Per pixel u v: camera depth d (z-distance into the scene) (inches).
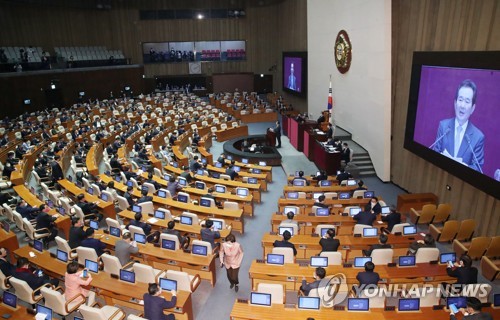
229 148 904.3
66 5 1445.6
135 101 1475.1
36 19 1376.7
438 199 553.9
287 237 368.2
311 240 405.4
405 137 616.1
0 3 1261.1
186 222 458.0
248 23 1670.8
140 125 1095.6
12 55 1262.3
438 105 518.6
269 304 288.4
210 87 1731.1
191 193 578.6
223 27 1668.3
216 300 368.8
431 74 532.1
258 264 350.3
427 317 277.3
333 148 732.0
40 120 1093.1
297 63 1269.7
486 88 423.2
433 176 564.1
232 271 370.0
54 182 656.4
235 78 1716.3
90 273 348.8
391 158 692.7
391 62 654.5
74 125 1095.0
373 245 376.5
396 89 658.8
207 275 385.1
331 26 924.6
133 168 728.3
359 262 349.1
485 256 404.2
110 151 839.1
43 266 368.8
